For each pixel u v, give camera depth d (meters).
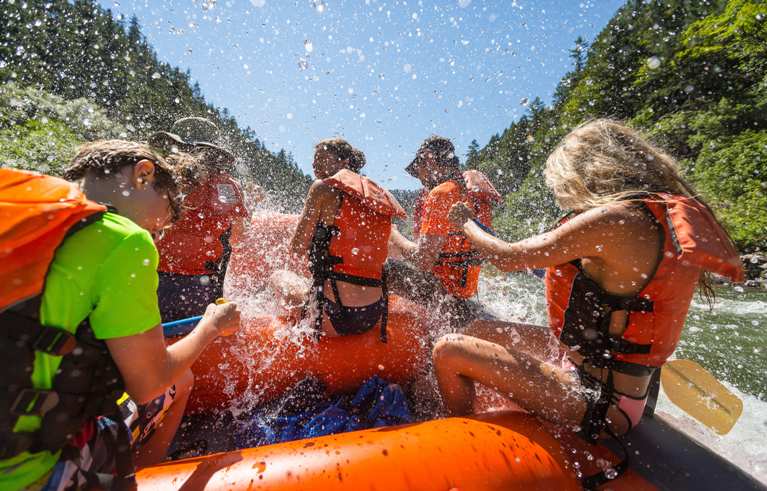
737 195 11.38
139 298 0.85
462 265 2.73
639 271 1.33
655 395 1.62
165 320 1.74
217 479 1.06
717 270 1.24
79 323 0.80
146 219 1.05
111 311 0.82
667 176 1.42
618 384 1.44
